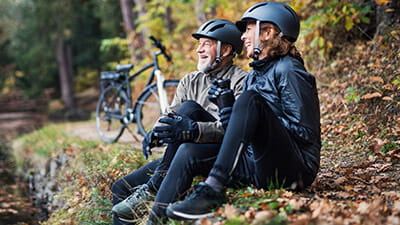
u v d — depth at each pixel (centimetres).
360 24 911
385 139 562
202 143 366
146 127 907
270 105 360
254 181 385
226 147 331
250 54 377
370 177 448
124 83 941
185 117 382
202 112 414
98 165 684
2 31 4366
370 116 657
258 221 314
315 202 345
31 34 3981
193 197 339
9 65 4322
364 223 304
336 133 674
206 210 338
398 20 800
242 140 329
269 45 363
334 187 420
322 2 897
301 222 305
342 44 923
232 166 332
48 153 1064
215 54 443
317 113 359
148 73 1239
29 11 3875
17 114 3562
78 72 4291
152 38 844
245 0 1159
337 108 746
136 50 1520
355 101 702
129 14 1953
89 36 3934
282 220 317
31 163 1126
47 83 4172
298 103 349
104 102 1005
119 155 688
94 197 594
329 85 848
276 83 360
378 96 679
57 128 1584
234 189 403
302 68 362
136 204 411
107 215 542
